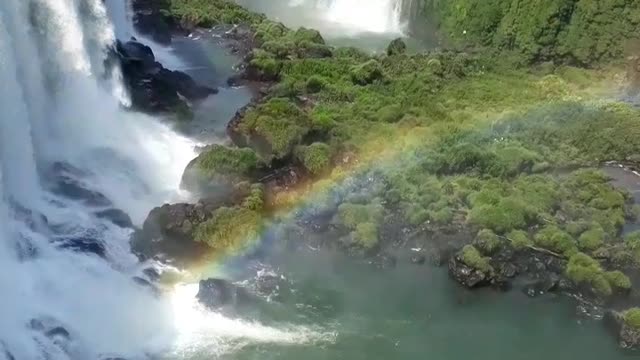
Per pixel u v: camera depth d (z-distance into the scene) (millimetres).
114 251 39312
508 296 40062
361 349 36094
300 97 55250
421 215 43000
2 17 39000
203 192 44500
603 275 39469
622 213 44750
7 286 34656
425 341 37000
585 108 54562
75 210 41125
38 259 37062
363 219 42688
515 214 42719
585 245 41625
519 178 47031
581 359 36656
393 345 36562
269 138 47656
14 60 39938
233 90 57906
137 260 39375
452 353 36438
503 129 51938
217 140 50406
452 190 45250
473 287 40031
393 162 47469
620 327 37406
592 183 46625
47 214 40312
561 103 55156
